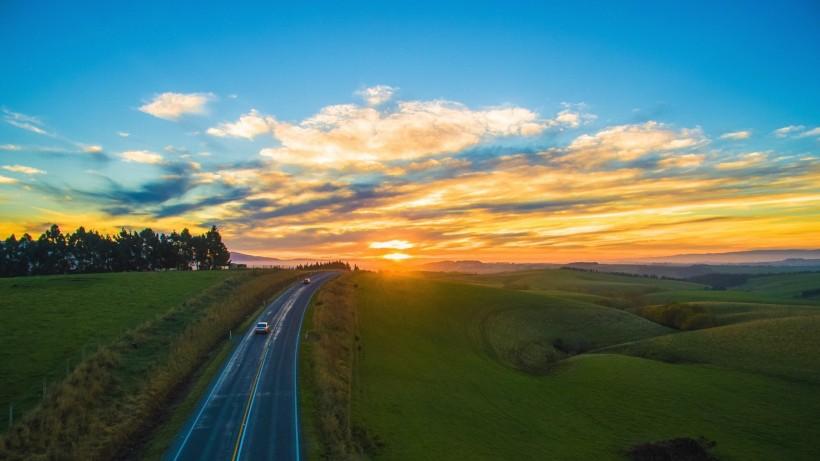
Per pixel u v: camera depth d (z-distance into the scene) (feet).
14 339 144.05
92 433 88.79
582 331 289.33
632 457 128.16
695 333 251.39
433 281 392.88
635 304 434.30
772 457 131.75
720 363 209.15
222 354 151.53
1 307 185.47
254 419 102.53
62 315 176.65
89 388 105.70
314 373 134.62
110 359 123.03
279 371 135.23
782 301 406.41
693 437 142.00
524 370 217.97
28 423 88.69
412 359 189.78
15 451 80.48
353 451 94.58
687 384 185.16
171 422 100.99
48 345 140.26
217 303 213.05
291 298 254.88
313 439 93.61
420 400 145.89
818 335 217.36
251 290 258.98
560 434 140.87
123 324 168.45
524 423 145.18
